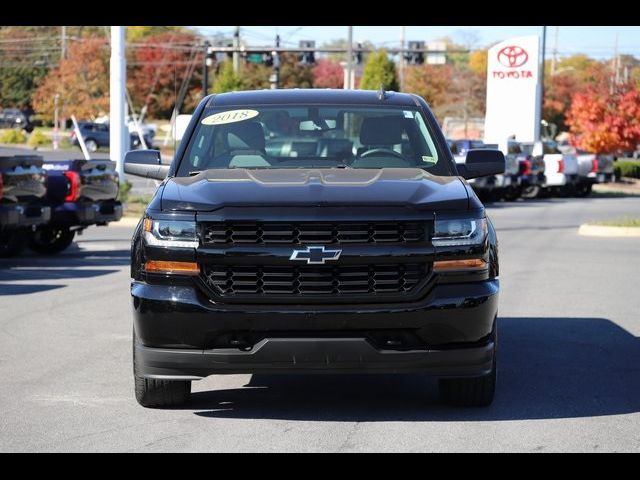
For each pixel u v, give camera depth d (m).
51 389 8.38
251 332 6.77
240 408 7.72
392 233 6.82
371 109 8.72
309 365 6.78
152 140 72.56
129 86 86.19
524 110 45.66
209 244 6.81
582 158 45.56
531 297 13.76
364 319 6.72
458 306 6.82
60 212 18.86
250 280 6.79
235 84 61.53
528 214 32.75
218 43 82.12
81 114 71.75
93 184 19.31
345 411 7.62
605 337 10.84
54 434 7.01
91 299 13.54
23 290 14.41
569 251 20.05
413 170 7.94
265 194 6.97
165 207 6.97
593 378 8.84
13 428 7.17
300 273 6.77
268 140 8.48
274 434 6.99
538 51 45.31
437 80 95.94
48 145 72.25
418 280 6.85
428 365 6.86
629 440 6.85
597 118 52.88
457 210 6.96
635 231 23.86
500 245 21.31
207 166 8.29
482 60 122.50
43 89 73.88
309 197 6.91
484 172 8.70
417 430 7.07
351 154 8.39
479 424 7.24
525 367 9.31
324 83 102.75
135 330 7.10
